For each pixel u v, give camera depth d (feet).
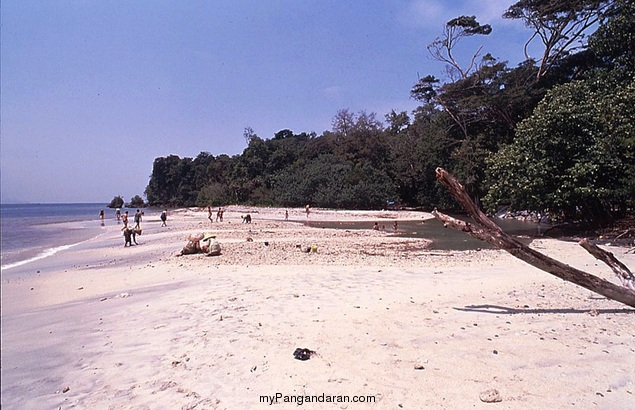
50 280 44.04
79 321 25.02
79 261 60.34
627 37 78.23
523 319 21.76
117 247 75.92
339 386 14.29
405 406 12.78
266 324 21.83
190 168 385.70
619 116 63.98
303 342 18.83
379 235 87.66
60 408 13.79
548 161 72.54
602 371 14.89
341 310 24.41
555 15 115.14
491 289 30.66
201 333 20.80
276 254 55.47
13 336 22.24
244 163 288.30
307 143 291.58
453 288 31.14
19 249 79.30
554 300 26.40
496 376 14.70
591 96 75.36
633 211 76.28
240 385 14.76
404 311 23.91
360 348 17.83
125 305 28.71
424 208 201.77
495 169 82.38
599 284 22.54
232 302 27.17
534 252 23.20
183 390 14.69
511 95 120.57
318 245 67.87
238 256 53.62
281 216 163.94
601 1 102.83
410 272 39.17
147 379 15.81
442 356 16.67
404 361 16.26
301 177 231.91
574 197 71.41
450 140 151.84
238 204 266.57
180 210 287.07
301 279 35.42
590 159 68.33
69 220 196.24
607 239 65.10
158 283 37.50
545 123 73.05
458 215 159.53
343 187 207.92
